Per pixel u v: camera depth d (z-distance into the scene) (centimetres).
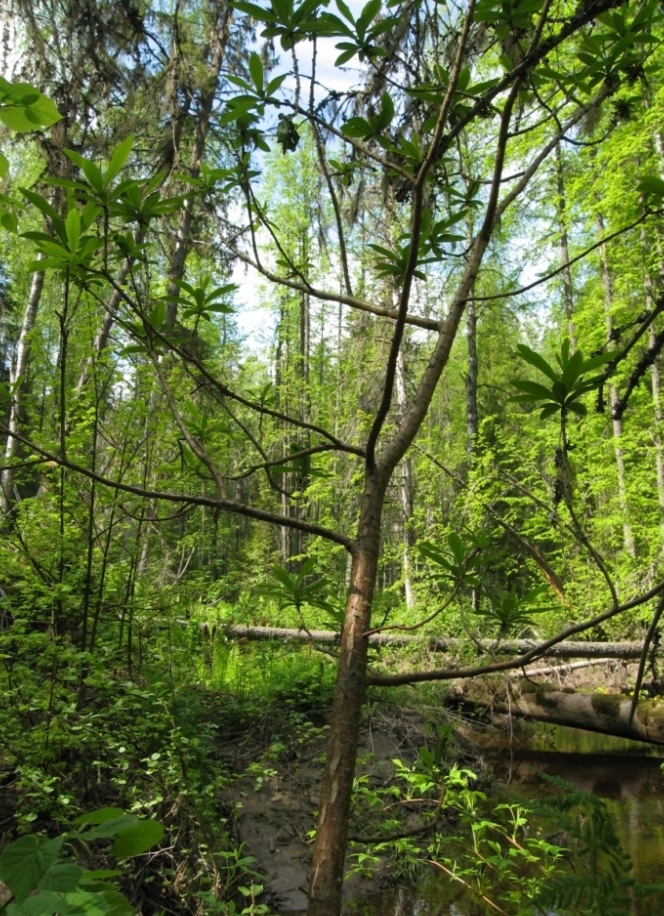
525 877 378
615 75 160
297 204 1093
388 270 169
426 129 166
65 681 375
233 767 471
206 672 610
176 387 402
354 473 967
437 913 367
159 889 328
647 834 476
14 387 254
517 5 145
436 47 171
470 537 144
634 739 697
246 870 336
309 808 449
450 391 1725
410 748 568
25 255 1110
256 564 1170
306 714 569
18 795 346
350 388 1201
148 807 337
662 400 861
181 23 886
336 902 104
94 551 475
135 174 859
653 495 1011
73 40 809
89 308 403
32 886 56
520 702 739
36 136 783
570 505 129
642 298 918
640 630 841
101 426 443
